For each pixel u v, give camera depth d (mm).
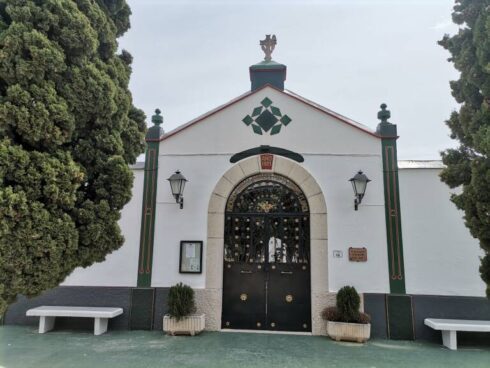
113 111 5309
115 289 7953
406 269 7469
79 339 7039
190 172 8172
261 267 7867
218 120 8336
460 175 5855
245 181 8195
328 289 7496
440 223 7562
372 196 7754
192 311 7410
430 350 6582
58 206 4719
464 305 7266
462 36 5730
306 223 7945
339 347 6645
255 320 7699
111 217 5383
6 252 4219
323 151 8016
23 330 7680
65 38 4746
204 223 7957
